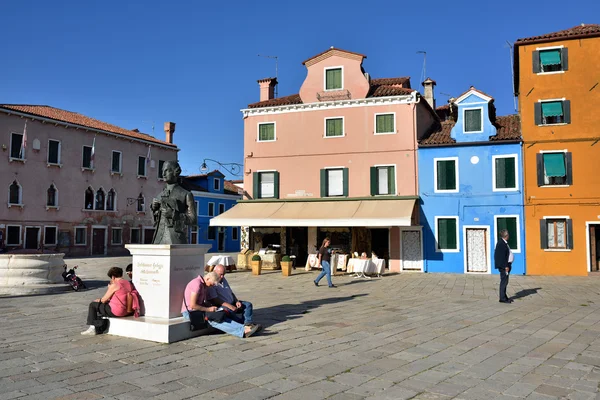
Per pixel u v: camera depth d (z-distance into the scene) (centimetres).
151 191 4603
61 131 3856
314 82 2845
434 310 1226
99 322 883
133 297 895
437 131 2845
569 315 1156
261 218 2573
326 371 661
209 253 4897
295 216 2573
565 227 2412
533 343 844
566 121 2434
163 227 940
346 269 2492
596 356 755
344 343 828
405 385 605
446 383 614
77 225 3928
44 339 848
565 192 2408
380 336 888
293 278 2206
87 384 596
